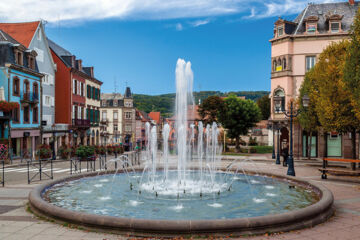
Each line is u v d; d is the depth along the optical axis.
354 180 16.36
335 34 35.06
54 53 43.00
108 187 13.31
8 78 30.64
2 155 27.00
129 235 7.00
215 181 15.05
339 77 21.22
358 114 18.66
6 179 16.89
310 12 37.91
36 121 36.28
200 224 6.91
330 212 8.91
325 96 21.73
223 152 44.72
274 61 38.25
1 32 32.25
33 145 35.41
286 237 6.98
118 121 82.31
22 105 33.12
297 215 7.64
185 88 18.59
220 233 6.95
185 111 18.58
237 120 45.97
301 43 36.25
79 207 9.76
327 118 21.70
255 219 7.18
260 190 12.65
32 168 22.98
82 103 47.97
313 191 12.25
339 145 35.81
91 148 30.17
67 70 42.78
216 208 9.62
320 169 17.14
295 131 36.38
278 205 10.04
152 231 6.95
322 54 24.86
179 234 6.89
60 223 7.89
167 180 15.48
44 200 9.95
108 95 89.25
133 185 13.84
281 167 24.06
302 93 30.11
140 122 90.94
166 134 19.78
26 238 6.83
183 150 17.36
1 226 7.71
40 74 36.69
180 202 10.45
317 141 36.38
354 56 16.31
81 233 7.17
